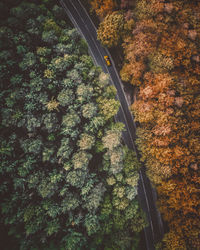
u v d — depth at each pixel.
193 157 25.55
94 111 26.22
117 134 27.34
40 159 25.16
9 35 24.72
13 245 22.41
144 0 26.72
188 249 25.91
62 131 25.50
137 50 28.27
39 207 23.80
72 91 25.91
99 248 25.59
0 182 23.52
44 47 25.86
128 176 28.36
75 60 27.30
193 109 27.05
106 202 26.75
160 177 28.62
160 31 27.17
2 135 24.33
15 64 25.19
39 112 25.78
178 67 28.56
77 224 24.61
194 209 25.00
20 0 27.97
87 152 27.08
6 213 22.89
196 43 26.52
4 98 24.27
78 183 24.97
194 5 26.95
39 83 24.59
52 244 23.55
